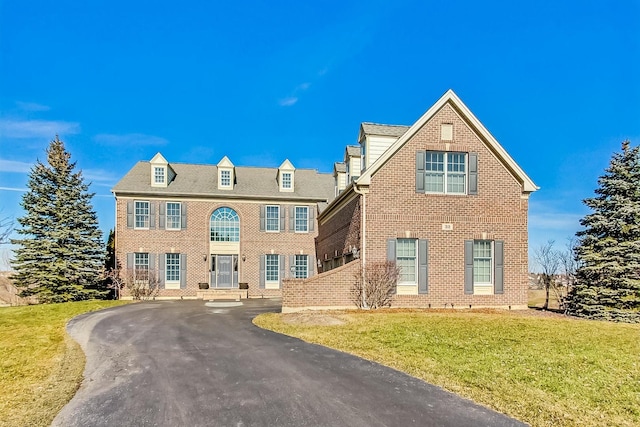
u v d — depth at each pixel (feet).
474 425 18.54
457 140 58.95
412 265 57.82
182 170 100.58
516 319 46.47
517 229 59.57
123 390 23.58
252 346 33.88
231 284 95.14
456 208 58.39
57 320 50.44
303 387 23.50
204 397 22.13
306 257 98.43
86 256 85.15
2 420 19.53
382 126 67.46
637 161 56.59
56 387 24.34
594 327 42.60
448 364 27.86
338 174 84.43
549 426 18.56
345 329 39.86
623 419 19.39
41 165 85.51
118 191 89.45
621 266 53.42
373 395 22.18
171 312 58.49
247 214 96.63
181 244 92.58
